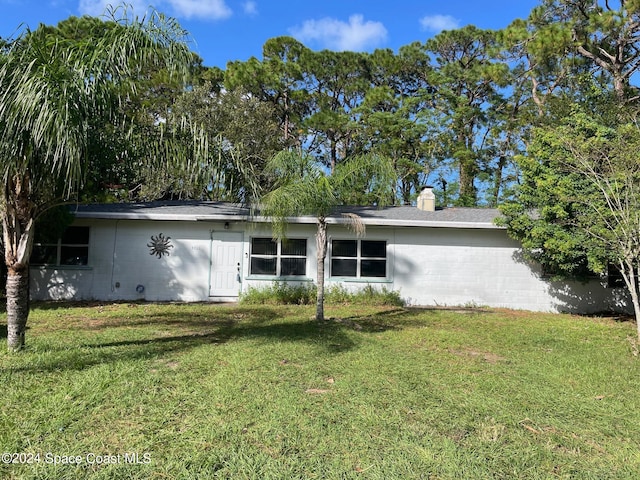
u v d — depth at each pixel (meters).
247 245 13.04
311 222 12.58
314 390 4.62
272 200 8.30
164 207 13.79
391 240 13.16
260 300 12.44
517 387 4.95
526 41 19.95
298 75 25.27
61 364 5.19
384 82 27.28
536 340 7.95
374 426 3.73
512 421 3.95
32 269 12.62
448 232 13.22
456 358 6.27
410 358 6.12
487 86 24.86
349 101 27.59
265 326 8.48
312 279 13.04
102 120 5.42
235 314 10.20
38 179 5.48
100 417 3.73
